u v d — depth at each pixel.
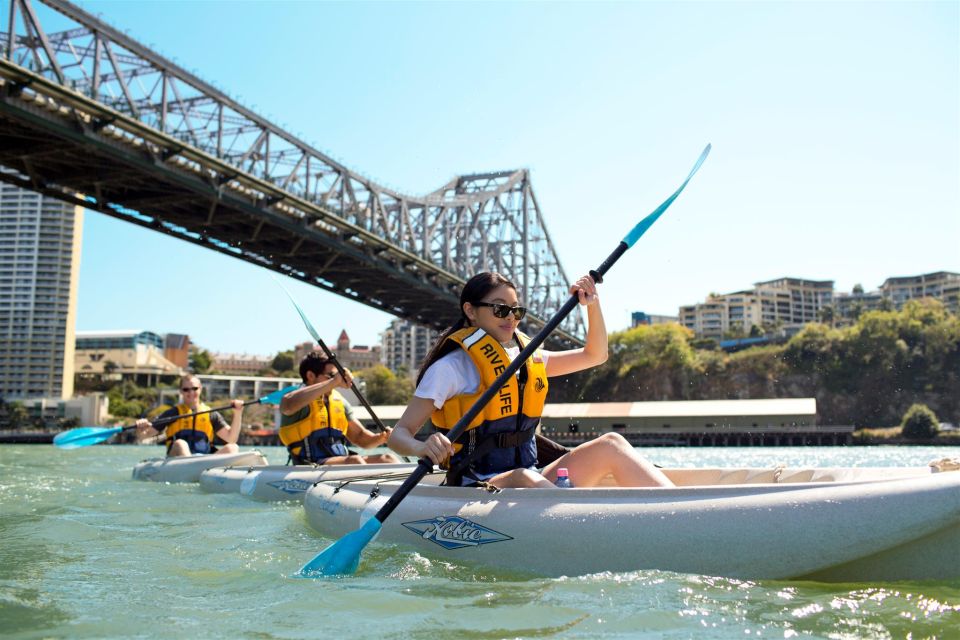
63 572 2.70
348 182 28.61
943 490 2.09
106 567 2.80
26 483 7.48
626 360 59.38
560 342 53.47
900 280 119.88
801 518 2.20
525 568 2.52
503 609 2.06
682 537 2.32
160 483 7.38
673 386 56.88
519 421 2.93
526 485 2.74
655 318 128.38
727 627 1.85
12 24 16.38
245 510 4.92
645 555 2.36
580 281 3.17
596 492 2.55
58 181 21.50
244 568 2.77
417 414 2.82
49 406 72.19
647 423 44.19
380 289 35.62
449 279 36.31
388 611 2.08
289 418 5.98
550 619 1.96
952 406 48.75
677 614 1.95
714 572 2.27
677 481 3.53
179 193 22.36
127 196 23.27
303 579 2.55
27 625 1.97
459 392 2.88
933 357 50.44
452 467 2.96
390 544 2.96
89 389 114.81
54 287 75.06
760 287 124.56
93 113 18.02
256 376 130.62
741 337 97.25
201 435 8.34
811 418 42.75
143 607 2.15
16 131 18.31
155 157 20.20
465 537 2.70
